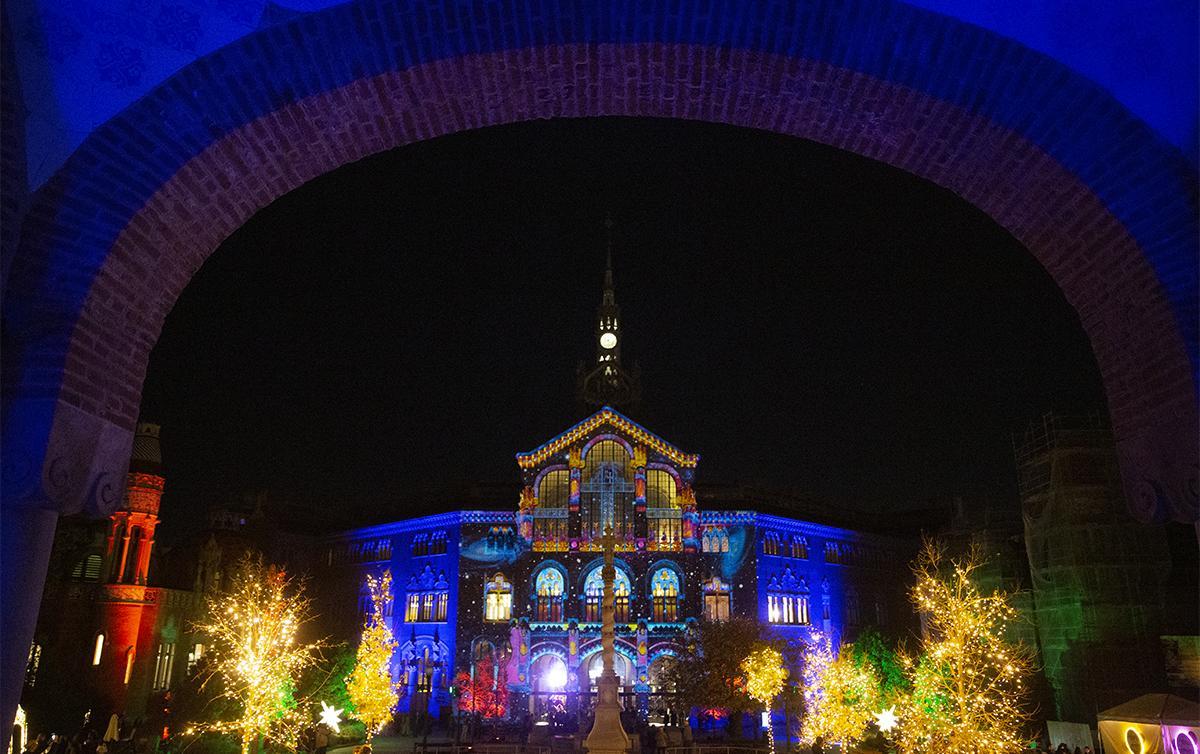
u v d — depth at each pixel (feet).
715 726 194.08
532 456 220.84
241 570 175.73
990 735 90.43
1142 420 29.91
